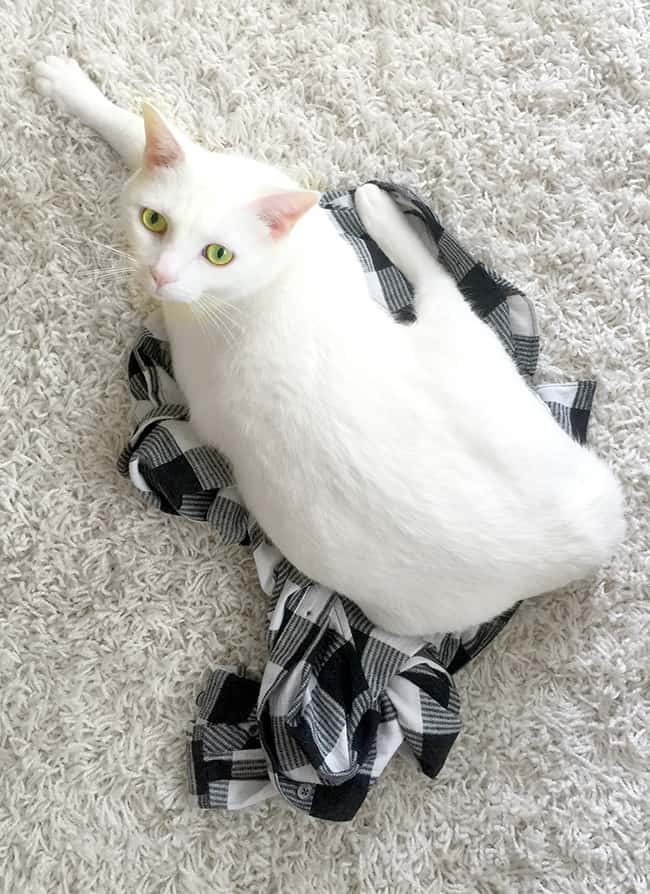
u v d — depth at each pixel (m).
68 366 1.12
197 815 1.11
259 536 1.11
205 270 0.86
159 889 1.10
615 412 1.16
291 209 0.85
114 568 1.12
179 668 1.13
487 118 1.16
